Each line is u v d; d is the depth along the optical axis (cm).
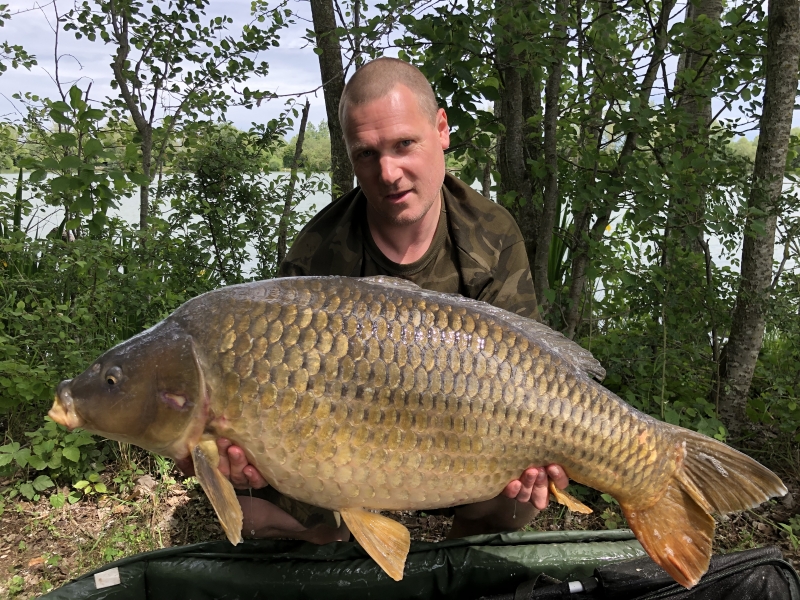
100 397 152
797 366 368
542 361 164
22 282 373
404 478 158
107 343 373
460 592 197
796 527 281
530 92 454
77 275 395
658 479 174
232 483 168
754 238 355
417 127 203
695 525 172
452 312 161
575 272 413
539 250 392
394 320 156
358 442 154
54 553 265
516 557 200
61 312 375
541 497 175
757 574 184
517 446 163
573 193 388
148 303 401
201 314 154
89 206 284
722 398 369
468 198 236
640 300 387
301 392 150
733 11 376
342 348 152
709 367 387
